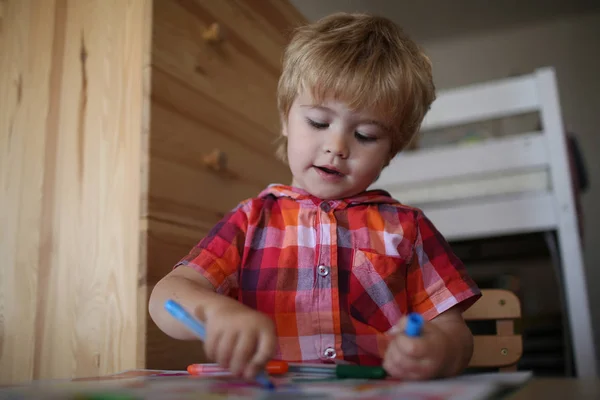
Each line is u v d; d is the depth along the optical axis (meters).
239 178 1.03
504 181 1.62
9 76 0.97
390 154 0.74
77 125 0.88
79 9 0.91
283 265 0.67
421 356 0.43
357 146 0.66
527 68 3.09
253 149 1.09
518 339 0.79
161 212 0.82
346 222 0.69
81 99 0.88
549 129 1.58
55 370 0.81
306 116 0.66
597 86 2.96
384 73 0.66
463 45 3.22
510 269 2.81
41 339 0.84
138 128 0.82
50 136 0.90
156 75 0.84
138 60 0.84
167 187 0.83
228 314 0.44
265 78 1.18
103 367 0.78
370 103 0.64
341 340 0.64
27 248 0.88
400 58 0.70
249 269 0.67
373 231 0.69
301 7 2.66
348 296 0.66
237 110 1.05
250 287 0.66
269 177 1.14
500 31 3.14
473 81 3.17
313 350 0.64
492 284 2.17
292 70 0.71
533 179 1.58
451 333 0.54
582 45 3.01
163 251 0.81
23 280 0.87
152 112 0.82
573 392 0.95
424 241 0.69
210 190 0.94
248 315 0.43
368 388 0.36
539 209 1.55
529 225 1.56
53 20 0.94
